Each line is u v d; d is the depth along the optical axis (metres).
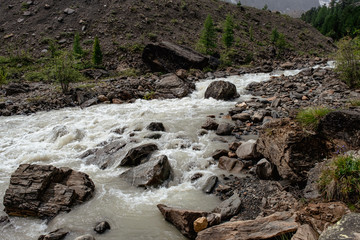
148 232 6.01
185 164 8.98
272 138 7.71
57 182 7.36
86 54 29.48
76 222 6.31
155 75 24.92
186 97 17.84
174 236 5.88
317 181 5.77
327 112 7.15
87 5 37.81
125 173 8.41
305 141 6.93
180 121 13.08
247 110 14.24
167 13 40.19
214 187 7.71
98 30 33.75
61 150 10.37
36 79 23.86
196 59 26.39
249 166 8.63
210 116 13.70
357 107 7.41
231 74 26.34
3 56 29.45
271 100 15.73
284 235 4.80
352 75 16.09
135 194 7.50
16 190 6.64
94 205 6.97
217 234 5.16
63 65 17.81
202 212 5.98
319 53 45.06
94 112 14.95
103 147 10.17
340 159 5.43
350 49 16.34
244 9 53.69
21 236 5.96
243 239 4.93
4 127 12.77
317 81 18.88
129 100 16.95
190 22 40.97
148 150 9.42
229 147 9.86
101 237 5.87
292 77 21.02
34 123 13.31
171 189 7.75
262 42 43.31
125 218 6.49
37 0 38.56
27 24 34.66
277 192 6.83
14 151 10.28
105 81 21.70
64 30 33.81
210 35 32.56
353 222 3.56
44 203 6.63
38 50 30.62
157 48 26.58
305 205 5.50
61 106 16.09
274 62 35.62
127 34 33.19
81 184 7.43
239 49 37.53
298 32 53.06
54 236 5.73
